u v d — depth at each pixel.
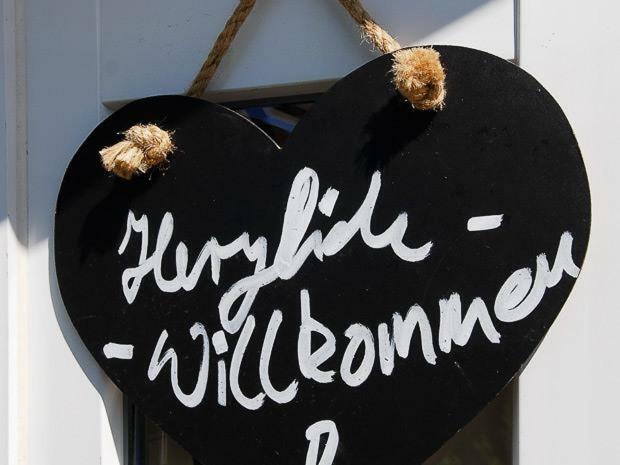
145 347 1.57
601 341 1.41
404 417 1.44
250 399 1.51
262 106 1.68
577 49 1.43
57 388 1.68
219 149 1.53
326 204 1.47
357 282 1.46
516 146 1.39
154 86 1.65
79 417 1.66
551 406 1.42
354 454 1.46
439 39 1.50
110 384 1.69
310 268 1.48
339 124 1.46
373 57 1.53
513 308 1.39
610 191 1.41
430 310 1.42
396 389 1.44
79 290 1.60
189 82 1.63
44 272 1.70
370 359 1.45
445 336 1.42
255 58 1.59
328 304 1.47
